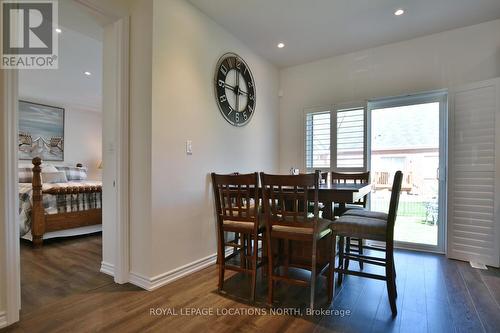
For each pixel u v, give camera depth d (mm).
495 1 2508
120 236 2281
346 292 2145
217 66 2932
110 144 2447
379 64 3490
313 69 3979
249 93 3506
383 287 2234
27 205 3561
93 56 3613
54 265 2713
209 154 2811
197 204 2637
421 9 2656
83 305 1914
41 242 3469
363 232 1901
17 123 1700
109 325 1671
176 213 2402
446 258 2988
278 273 2521
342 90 3748
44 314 1793
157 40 2229
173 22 2389
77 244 3523
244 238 2494
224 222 2188
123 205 2277
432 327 1671
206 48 2781
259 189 2180
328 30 3080
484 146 2750
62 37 3059
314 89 3969
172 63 2377
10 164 1662
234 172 3195
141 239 2236
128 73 2297
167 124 2324
